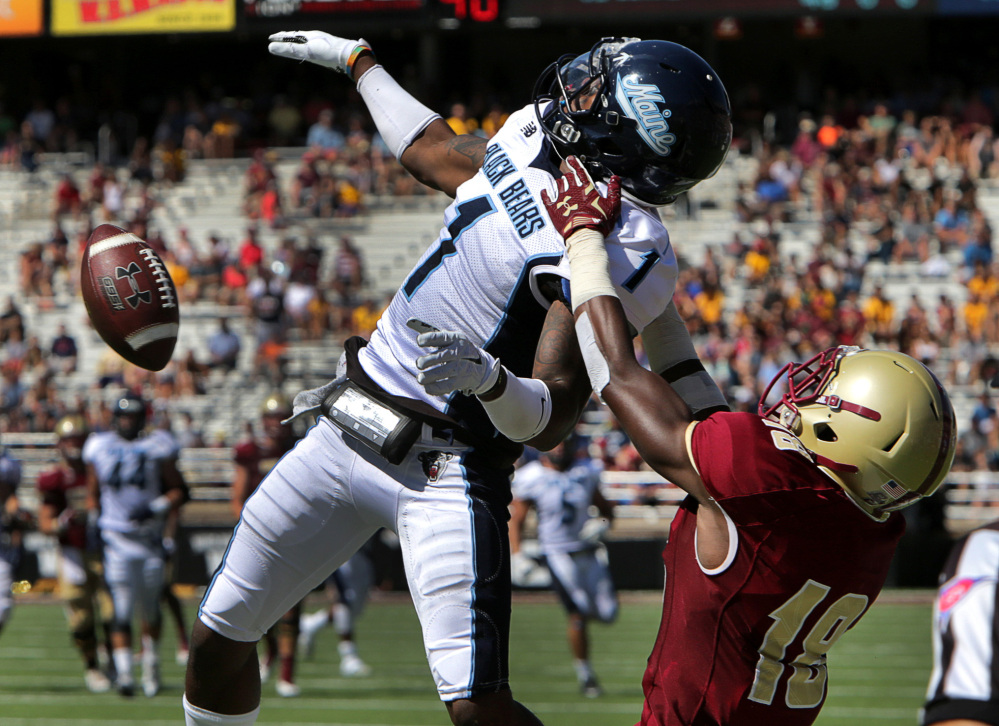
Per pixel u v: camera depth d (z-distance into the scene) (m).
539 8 72.56
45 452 56.66
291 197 77.69
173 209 77.00
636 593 50.69
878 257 67.94
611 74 10.59
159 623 28.97
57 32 77.62
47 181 82.00
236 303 66.38
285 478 11.38
